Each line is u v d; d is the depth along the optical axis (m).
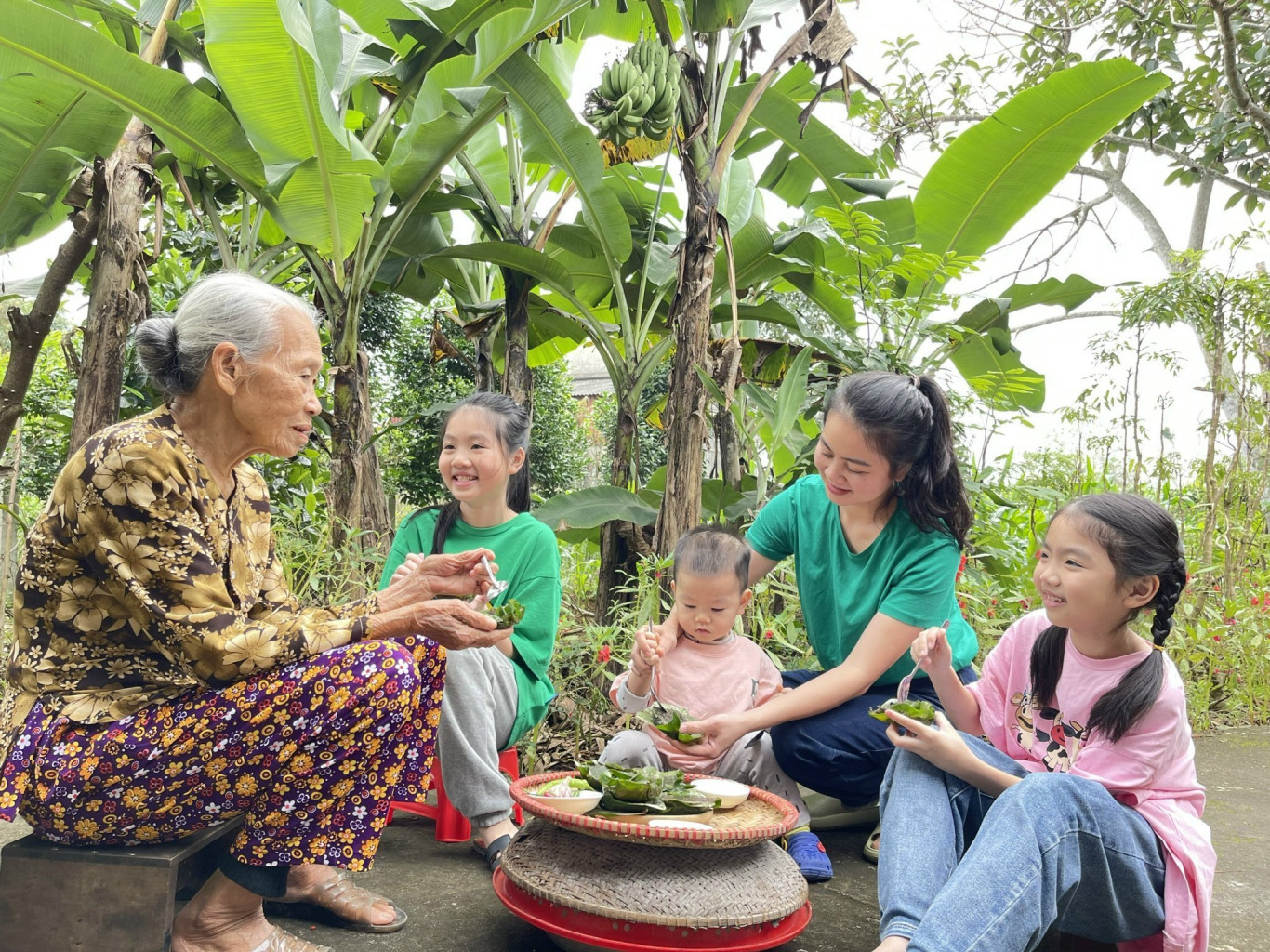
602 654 3.37
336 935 2.06
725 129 5.13
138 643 1.75
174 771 1.69
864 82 4.22
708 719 2.36
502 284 5.93
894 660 2.49
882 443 2.34
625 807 2.04
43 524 1.72
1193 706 4.61
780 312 5.02
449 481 2.69
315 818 1.79
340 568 3.75
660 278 5.27
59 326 6.39
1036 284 5.24
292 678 1.72
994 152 4.96
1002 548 4.48
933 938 1.54
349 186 3.67
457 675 2.41
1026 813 1.68
